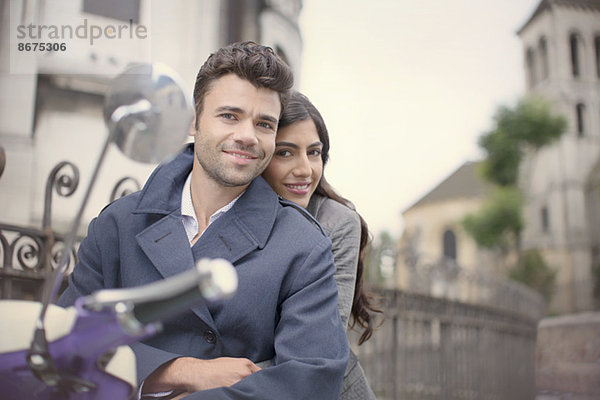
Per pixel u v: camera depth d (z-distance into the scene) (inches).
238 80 45.4
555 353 600.4
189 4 205.6
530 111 1547.7
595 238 1512.1
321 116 64.7
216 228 46.9
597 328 591.2
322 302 45.5
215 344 45.1
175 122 23.5
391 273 185.3
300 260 46.5
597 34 1626.5
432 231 1684.3
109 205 51.4
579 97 1593.3
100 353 23.5
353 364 62.0
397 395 177.3
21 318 25.5
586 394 509.0
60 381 23.8
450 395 225.6
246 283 44.8
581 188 1537.9
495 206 1496.1
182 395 43.3
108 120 23.4
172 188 49.0
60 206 159.9
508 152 1542.8
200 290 19.2
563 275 1478.8
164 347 45.6
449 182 1739.7
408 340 192.1
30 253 85.7
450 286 264.7
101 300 20.2
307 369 40.1
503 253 1503.4
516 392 364.5
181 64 205.5
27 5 157.3
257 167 46.6
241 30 247.0
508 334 361.7
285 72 46.7
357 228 63.1
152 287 20.0
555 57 1612.9
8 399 24.7
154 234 46.6
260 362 45.8
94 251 49.6
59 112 163.9
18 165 161.8
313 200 67.1
